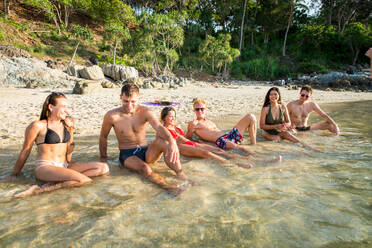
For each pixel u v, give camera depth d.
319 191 2.65
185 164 3.54
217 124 6.50
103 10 36.31
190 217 2.14
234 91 18.08
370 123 6.70
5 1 33.56
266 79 35.47
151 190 2.70
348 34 41.69
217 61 35.25
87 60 31.73
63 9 40.59
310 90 5.49
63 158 3.23
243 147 4.19
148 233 1.91
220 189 2.71
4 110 7.79
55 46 32.38
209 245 1.76
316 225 2.01
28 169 3.33
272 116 5.06
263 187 2.76
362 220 2.08
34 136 2.99
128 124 3.52
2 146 4.39
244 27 45.47
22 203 2.40
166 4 43.19
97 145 4.55
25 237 1.86
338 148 4.34
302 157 3.84
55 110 3.05
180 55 39.31
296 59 41.81
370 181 2.91
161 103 10.24
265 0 43.41
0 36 28.09
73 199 2.48
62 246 1.75
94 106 9.15
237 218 2.12
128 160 3.35
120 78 24.44
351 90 21.50
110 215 2.17
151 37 32.03
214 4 47.81
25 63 20.39
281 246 1.74
